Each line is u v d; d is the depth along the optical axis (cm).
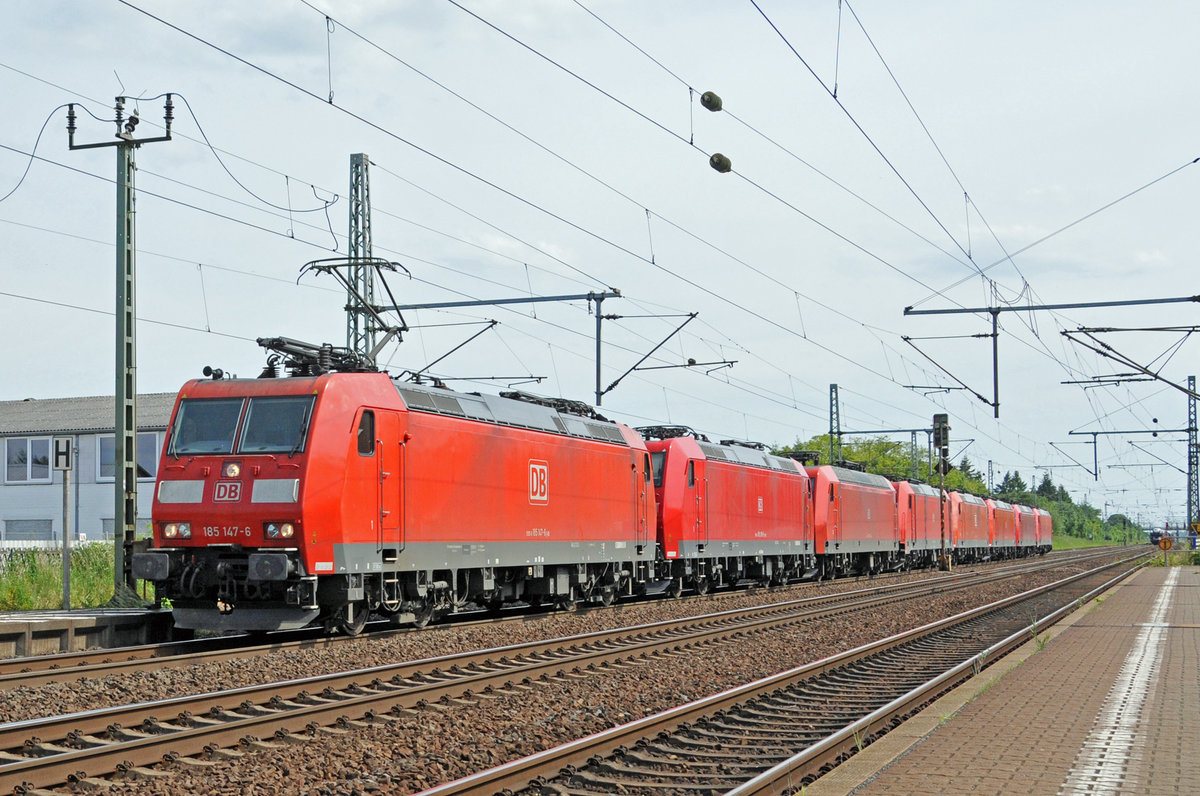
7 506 4997
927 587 3650
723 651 1777
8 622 1575
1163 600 2914
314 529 1677
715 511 3189
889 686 1398
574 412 2622
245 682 1337
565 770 897
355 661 1538
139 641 1791
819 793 799
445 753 982
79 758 858
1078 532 16012
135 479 2031
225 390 1772
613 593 2712
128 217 2034
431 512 1947
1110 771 861
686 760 973
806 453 4406
